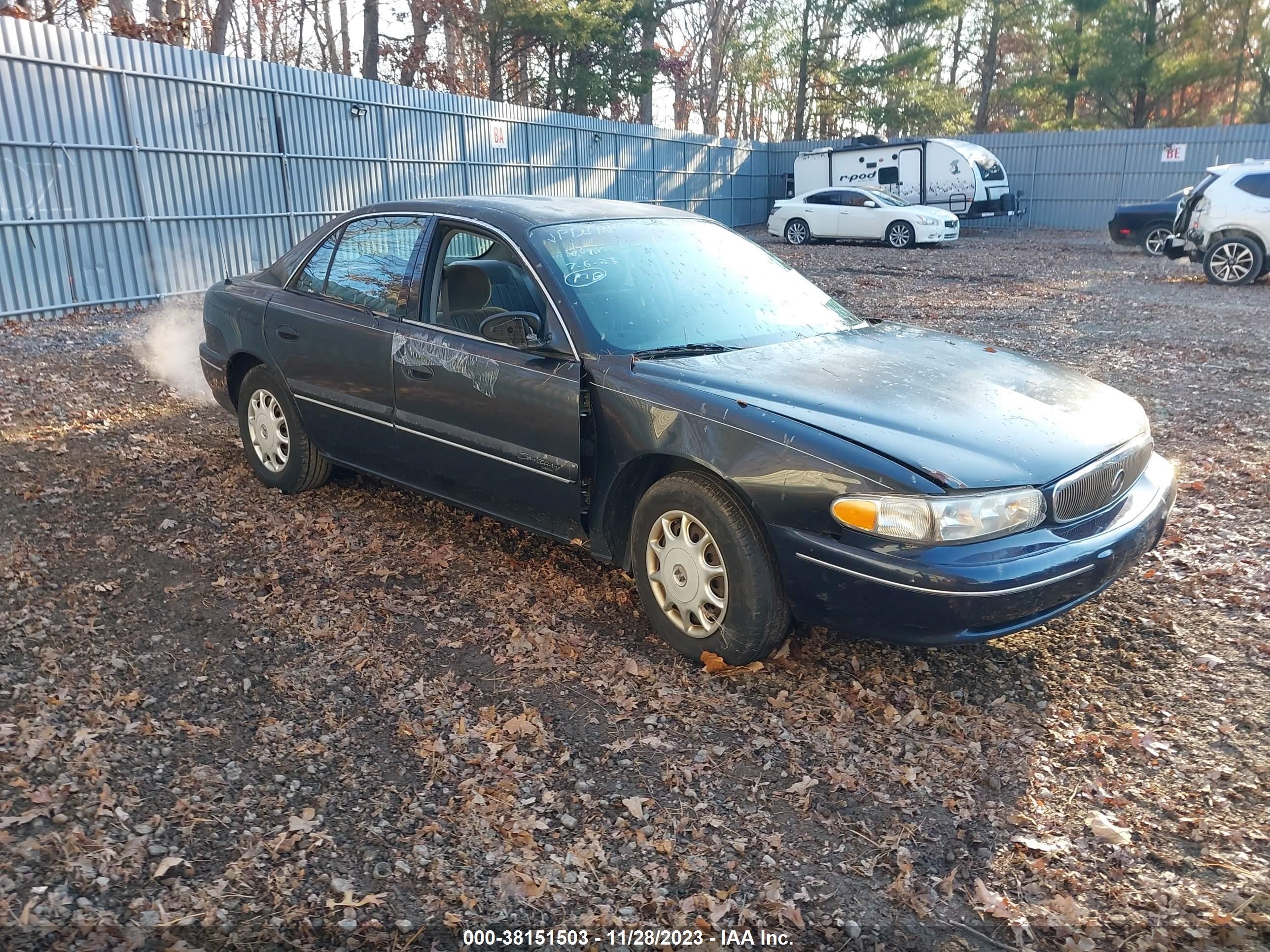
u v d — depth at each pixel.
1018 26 43.31
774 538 3.45
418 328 4.54
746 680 3.75
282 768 3.15
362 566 4.70
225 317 5.65
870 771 3.23
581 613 4.29
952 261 21.05
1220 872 2.77
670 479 3.78
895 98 43.25
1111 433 3.75
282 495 5.60
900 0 40.31
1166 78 37.78
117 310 12.78
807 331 4.52
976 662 3.92
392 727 3.41
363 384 4.80
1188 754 3.32
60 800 2.91
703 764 3.25
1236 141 28.50
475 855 2.80
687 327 4.28
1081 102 44.50
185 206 13.86
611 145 26.00
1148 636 4.11
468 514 5.34
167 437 6.68
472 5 32.47
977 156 27.69
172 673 3.69
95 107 12.49
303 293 5.25
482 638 4.05
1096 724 3.51
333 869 2.72
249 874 2.68
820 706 3.59
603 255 4.45
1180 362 9.94
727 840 2.90
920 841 2.91
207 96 14.04
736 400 3.61
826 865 2.82
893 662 3.91
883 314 13.31
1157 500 3.89
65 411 7.26
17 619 4.01
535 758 3.26
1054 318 12.89
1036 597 3.32
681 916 2.61
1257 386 8.88
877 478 3.27
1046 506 3.40
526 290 4.39
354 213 5.21
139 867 2.67
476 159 20.47
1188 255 17.03
